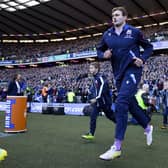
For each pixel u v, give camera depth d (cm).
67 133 744
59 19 4231
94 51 3862
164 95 916
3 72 4841
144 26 4522
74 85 3062
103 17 4062
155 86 1911
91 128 623
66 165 380
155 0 3284
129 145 553
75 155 452
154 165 386
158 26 4372
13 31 4997
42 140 619
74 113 1582
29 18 4209
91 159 421
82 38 5238
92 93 664
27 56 4944
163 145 556
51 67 4409
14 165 378
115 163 395
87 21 4303
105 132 765
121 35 386
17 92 1087
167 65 2922
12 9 3756
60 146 539
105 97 614
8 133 743
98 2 3391
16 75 1089
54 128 870
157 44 3173
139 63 375
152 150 500
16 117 755
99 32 4903
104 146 541
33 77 4366
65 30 4878
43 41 5603
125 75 382
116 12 385
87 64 3947
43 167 369
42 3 3472
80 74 3572
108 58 391
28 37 5381
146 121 479
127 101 370
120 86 391
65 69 4150
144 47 399
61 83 3366
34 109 1784
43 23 4475
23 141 603
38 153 468
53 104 1691
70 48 4778
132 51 384
